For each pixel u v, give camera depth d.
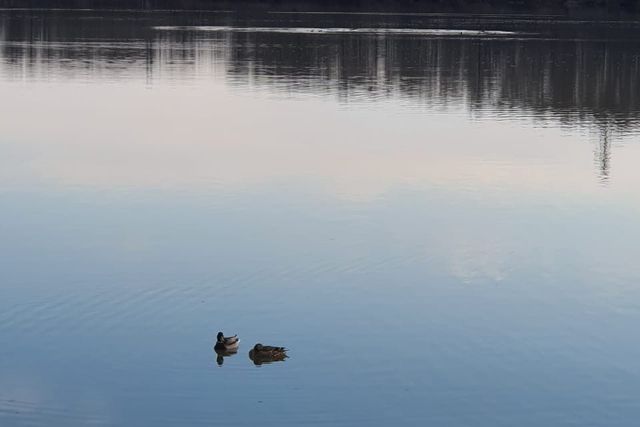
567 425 20.28
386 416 20.50
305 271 28.20
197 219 33.19
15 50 89.62
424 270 28.58
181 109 56.44
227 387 21.48
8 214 33.72
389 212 34.38
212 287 26.84
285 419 20.33
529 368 22.56
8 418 20.23
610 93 70.75
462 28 137.88
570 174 41.12
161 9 188.00
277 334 24.09
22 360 22.59
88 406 20.73
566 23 158.75
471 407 20.91
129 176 38.94
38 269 28.16
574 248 30.89
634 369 22.55
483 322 24.98
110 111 55.06
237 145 45.50
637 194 37.91
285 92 65.00
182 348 23.25
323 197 36.16
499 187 38.41
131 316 24.91
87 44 99.25
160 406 20.78
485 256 29.94
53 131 48.38
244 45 101.69
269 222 32.91
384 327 24.56
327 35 118.44
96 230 31.92
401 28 135.50
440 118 55.59
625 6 192.00
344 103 60.38
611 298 26.77
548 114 59.28
